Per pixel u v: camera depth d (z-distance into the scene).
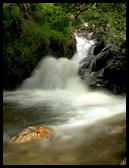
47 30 10.84
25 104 7.39
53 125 4.81
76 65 11.75
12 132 4.39
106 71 8.75
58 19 5.71
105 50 10.48
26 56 10.20
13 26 9.66
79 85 9.92
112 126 4.23
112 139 3.53
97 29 4.96
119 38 5.29
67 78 11.16
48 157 3.02
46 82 11.01
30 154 3.15
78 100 7.93
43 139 3.59
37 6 11.16
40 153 3.17
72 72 11.45
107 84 8.52
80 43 15.27
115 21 4.15
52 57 12.15
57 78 11.18
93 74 9.95
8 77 9.58
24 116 5.79
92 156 2.98
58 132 4.20
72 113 5.98
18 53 9.79
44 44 11.39
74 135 3.95
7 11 9.14
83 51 14.11
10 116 5.79
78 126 4.56
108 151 3.10
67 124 4.83
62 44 13.01
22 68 10.20
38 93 9.63
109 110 6.11
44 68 11.25
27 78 10.58
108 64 8.98
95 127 4.33
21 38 10.11
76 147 3.34
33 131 3.76
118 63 8.42
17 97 8.66
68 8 4.53
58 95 9.11
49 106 7.04
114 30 4.70
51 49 12.27
